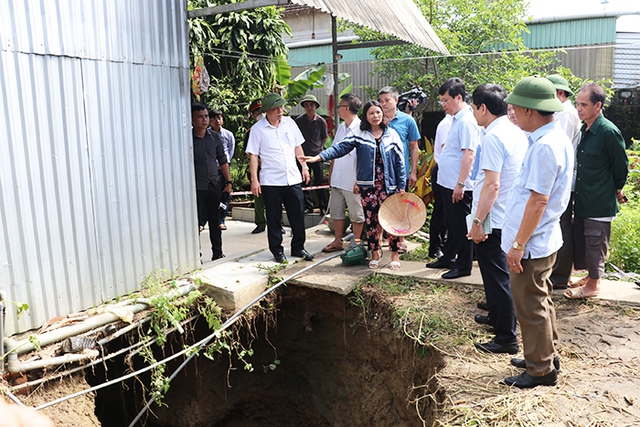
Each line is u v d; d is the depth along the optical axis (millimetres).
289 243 6785
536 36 11711
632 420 3016
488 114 3768
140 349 4359
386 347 4977
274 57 10328
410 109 6730
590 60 11047
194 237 5348
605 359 3727
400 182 5402
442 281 5207
